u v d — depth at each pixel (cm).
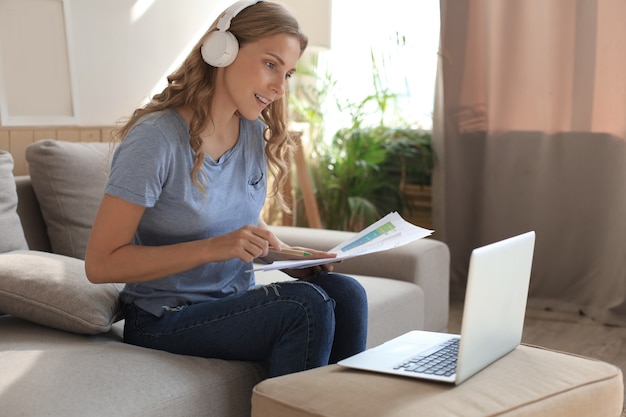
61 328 169
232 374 156
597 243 345
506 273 148
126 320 170
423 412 126
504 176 363
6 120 254
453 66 366
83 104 282
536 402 137
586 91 340
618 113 334
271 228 282
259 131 180
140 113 163
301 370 152
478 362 144
